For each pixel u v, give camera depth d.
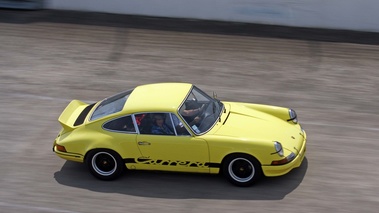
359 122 13.26
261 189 10.24
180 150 10.27
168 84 11.57
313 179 10.57
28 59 17.17
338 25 19.05
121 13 20.36
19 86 15.51
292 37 18.55
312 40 18.30
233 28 19.23
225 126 10.62
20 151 12.09
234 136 10.27
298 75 16.03
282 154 10.01
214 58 17.09
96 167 10.78
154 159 10.46
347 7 18.83
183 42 18.17
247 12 19.56
